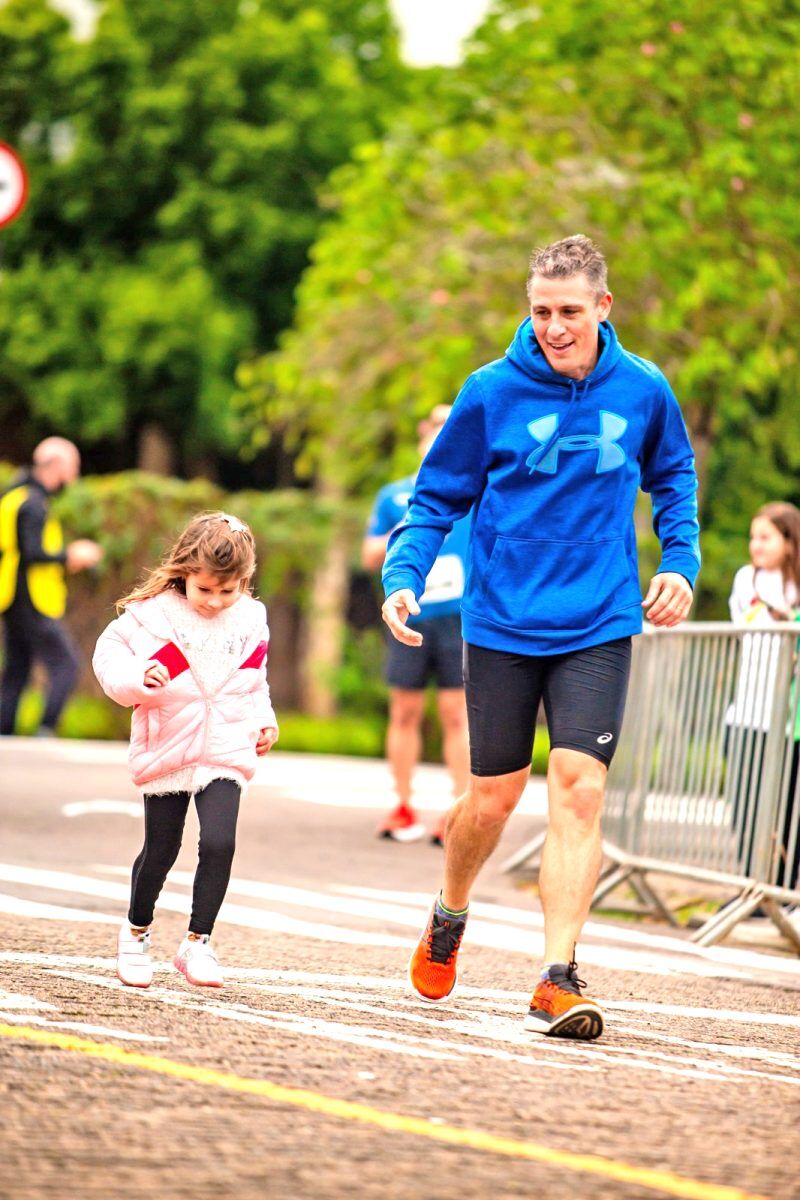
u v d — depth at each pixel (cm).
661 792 2208
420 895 2162
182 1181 892
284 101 7694
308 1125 1011
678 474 1472
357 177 5003
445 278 4516
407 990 1500
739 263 3812
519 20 4391
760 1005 1580
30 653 3962
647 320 3997
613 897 2383
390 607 1425
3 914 1781
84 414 7719
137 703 1465
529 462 1401
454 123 4659
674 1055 1291
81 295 7756
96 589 4891
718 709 2091
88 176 7762
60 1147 941
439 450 1450
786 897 1966
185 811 1472
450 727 2744
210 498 5041
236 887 2125
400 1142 987
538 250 1421
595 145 4109
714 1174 959
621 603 1405
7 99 7888
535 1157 971
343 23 8125
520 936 1891
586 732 1388
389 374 5006
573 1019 1314
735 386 4009
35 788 3095
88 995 1369
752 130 3738
